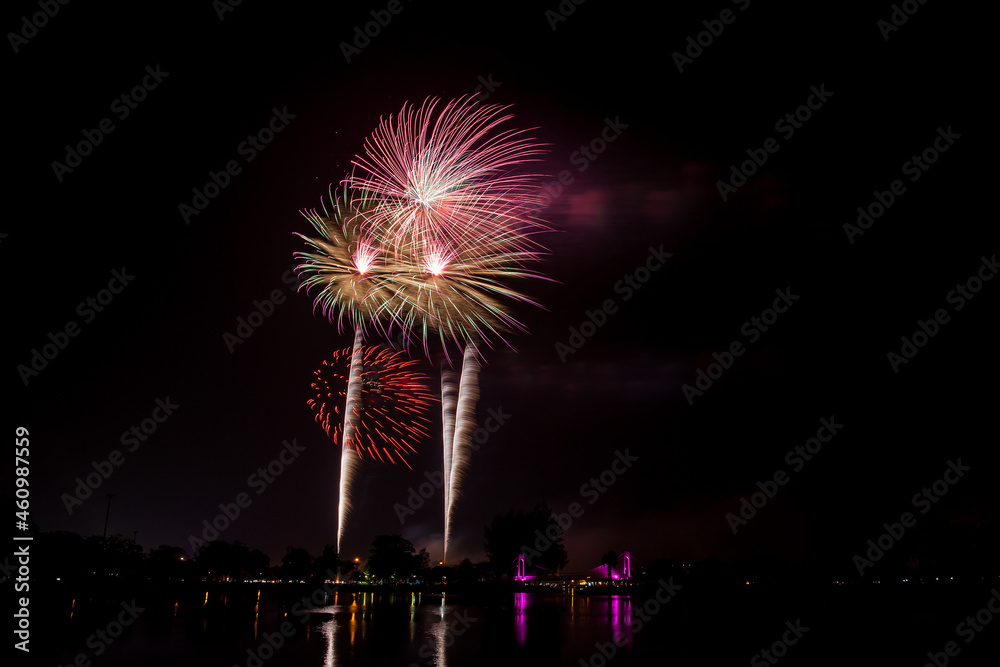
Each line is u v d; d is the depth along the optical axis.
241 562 158.50
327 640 31.25
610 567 132.88
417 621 43.91
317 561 137.00
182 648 27.34
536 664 24.38
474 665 23.95
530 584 131.75
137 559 122.56
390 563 146.25
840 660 26.33
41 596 57.66
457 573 148.25
